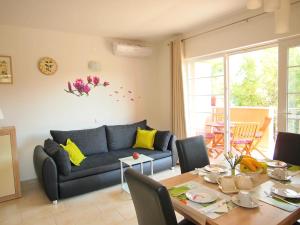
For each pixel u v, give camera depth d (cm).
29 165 381
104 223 251
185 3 292
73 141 371
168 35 448
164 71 502
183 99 441
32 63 376
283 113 310
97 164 334
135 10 311
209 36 396
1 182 306
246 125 491
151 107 513
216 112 466
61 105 404
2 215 271
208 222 126
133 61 482
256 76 559
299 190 156
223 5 303
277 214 129
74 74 413
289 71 303
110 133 417
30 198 316
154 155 387
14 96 364
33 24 357
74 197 316
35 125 382
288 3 168
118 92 464
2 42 352
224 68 391
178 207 144
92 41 430
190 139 233
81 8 298
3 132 307
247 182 160
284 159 238
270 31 313
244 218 126
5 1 270
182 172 221
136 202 138
